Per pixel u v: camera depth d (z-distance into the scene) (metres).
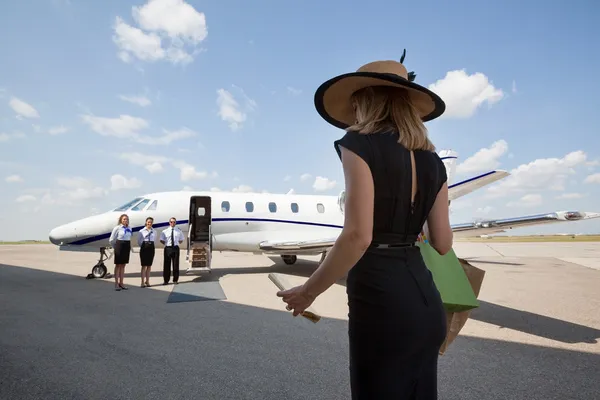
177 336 5.12
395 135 1.24
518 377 3.77
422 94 1.35
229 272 12.93
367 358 1.18
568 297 8.35
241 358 4.27
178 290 8.94
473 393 3.40
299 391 3.41
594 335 5.34
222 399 3.24
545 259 19.14
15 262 16.27
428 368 1.22
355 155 1.16
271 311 6.72
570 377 3.78
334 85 1.41
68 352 4.43
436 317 1.22
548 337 5.23
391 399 1.15
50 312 6.57
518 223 8.30
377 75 1.24
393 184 1.16
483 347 4.76
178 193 12.34
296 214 13.33
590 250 26.80
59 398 3.22
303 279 11.45
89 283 10.17
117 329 5.46
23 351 4.45
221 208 12.36
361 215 1.10
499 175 10.95
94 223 11.21
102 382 3.57
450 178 13.45
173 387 3.47
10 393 3.30
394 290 1.16
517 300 8.00
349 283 1.27
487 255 22.28
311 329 5.52
